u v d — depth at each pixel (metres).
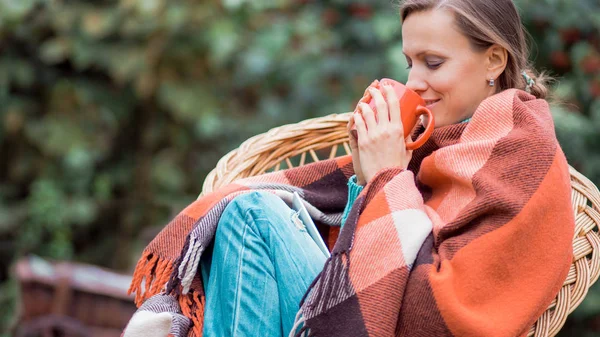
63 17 5.52
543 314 1.88
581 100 4.01
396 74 3.89
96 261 6.00
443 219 1.95
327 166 2.39
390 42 4.39
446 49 2.04
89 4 5.59
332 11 4.59
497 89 2.15
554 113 3.69
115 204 5.97
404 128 2.04
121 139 6.12
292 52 4.71
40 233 5.52
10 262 5.76
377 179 1.97
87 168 5.85
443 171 2.00
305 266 1.95
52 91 5.81
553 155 1.89
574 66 3.97
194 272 2.02
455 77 2.05
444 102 2.08
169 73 5.70
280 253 1.96
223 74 5.72
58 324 3.64
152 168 5.94
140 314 1.94
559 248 1.83
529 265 1.80
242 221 2.00
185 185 5.95
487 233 1.80
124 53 5.58
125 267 5.80
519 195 1.83
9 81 5.73
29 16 5.59
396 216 1.88
